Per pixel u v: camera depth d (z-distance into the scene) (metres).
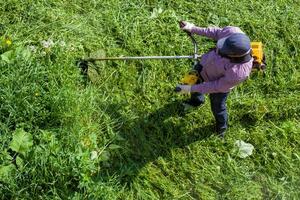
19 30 4.33
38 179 3.57
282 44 4.68
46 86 3.97
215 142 4.13
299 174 4.08
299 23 4.81
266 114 4.30
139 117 4.14
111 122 4.06
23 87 3.84
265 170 4.07
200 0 4.80
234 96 4.34
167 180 3.93
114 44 4.45
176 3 4.75
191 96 4.16
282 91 4.45
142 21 4.59
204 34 3.64
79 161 3.64
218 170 4.02
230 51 3.25
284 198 3.96
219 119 4.00
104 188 3.66
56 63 4.09
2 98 3.79
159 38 4.53
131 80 4.29
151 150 4.03
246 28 4.73
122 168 3.89
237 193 3.94
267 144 4.18
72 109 3.93
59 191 3.61
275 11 4.85
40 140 3.72
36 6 4.45
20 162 3.62
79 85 4.15
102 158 3.89
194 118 4.21
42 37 4.33
